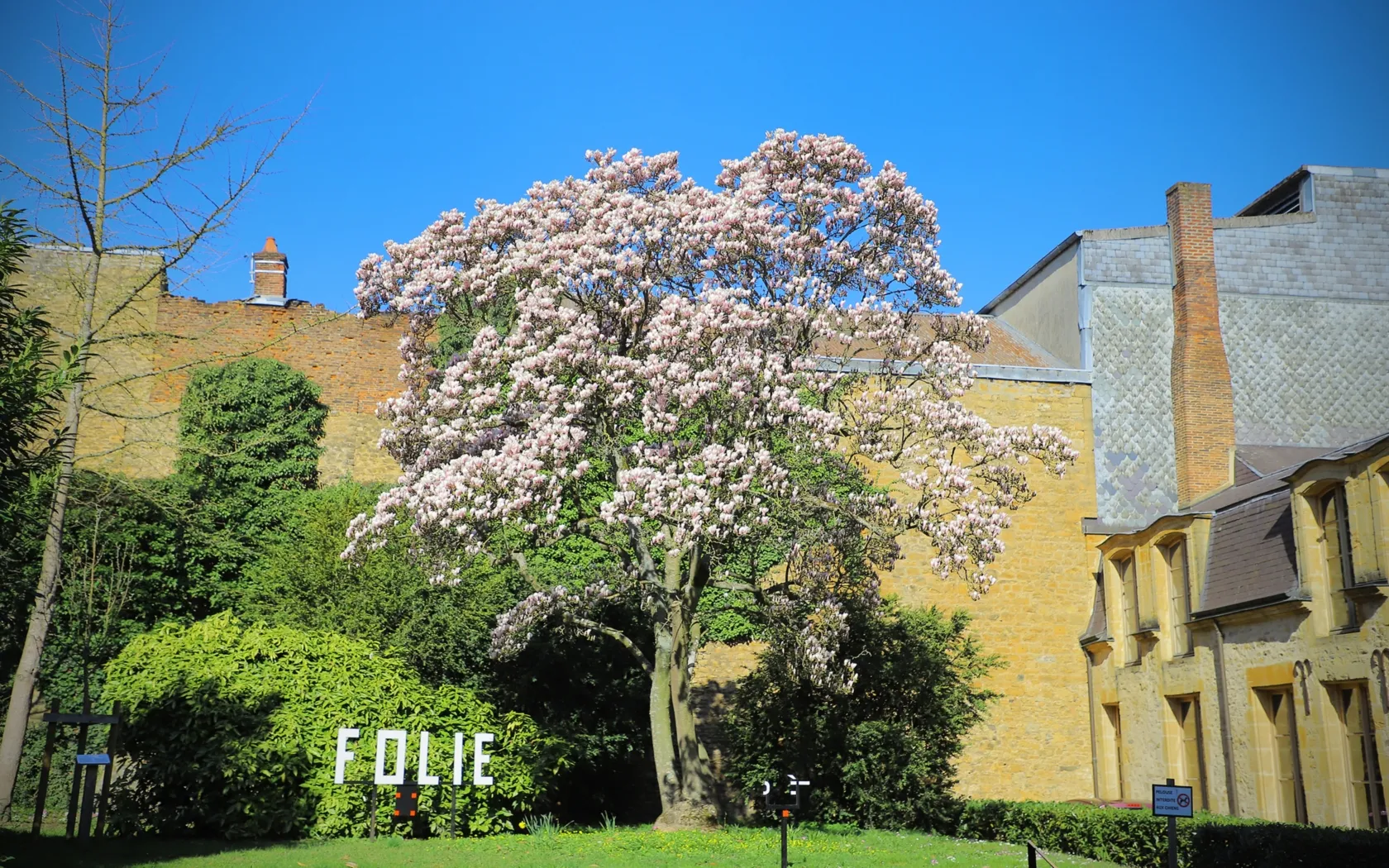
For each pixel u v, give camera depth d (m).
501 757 16.94
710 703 25.03
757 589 17.16
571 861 12.98
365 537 16.75
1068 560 26.53
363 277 17.69
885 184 17.00
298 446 26.97
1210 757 19.91
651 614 18.23
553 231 17.25
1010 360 29.22
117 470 26.78
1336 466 16.61
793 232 16.88
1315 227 28.84
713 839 15.09
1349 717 16.48
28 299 27.06
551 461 15.76
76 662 22.55
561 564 23.50
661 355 15.95
